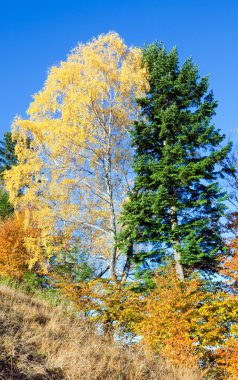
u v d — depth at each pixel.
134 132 15.88
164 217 14.59
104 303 12.24
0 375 5.25
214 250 13.06
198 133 15.56
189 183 14.40
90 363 6.28
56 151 14.92
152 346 10.59
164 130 15.62
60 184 14.87
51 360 6.14
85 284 13.06
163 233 14.00
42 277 17.70
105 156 15.95
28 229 19.97
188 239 13.38
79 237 15.90
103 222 16.61
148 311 11.73
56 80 15.77
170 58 17.78
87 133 14.81
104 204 16.56
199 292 11.88
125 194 16.47
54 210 14.62
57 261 15.62
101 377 6.03
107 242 16.33
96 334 9.54
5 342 6.22
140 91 16.34
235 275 12.18
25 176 14.84
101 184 16.50
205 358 10.51
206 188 14.54
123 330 11.77
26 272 17.56
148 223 14.29
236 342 10.27
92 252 16.20
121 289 12.87
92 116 15.19
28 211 15.15
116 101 15.90
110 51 16.73
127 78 15.80
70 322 9.52
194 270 13.26
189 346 10.31
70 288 12.67
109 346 8.12
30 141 15.95
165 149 14.98
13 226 21.22
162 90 17.19
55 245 14.99
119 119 15.78
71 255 15.38
